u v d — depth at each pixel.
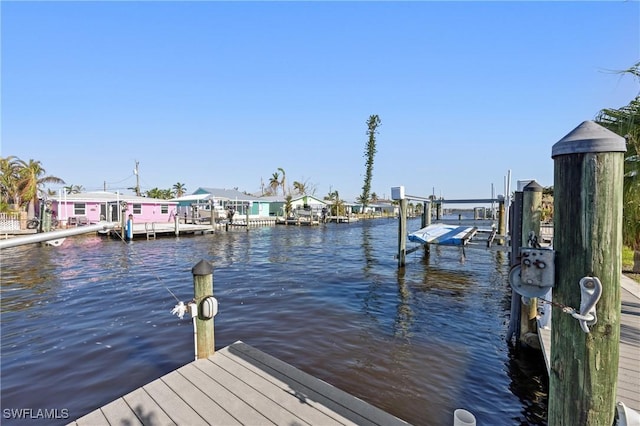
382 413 3.06
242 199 40.19
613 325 1.62
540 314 5.39
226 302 8.04
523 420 3.63
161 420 3.04
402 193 11.30
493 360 4.97
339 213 50.44
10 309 7.46
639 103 6.02
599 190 1.58
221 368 3.92
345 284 9.93
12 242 1.32
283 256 15.95
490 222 15.91
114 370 4.68
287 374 3.77
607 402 1.66
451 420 3.61
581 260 1.63
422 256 15.07
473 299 8.30
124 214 21.95
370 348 5.41
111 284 9.99
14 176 27.72
